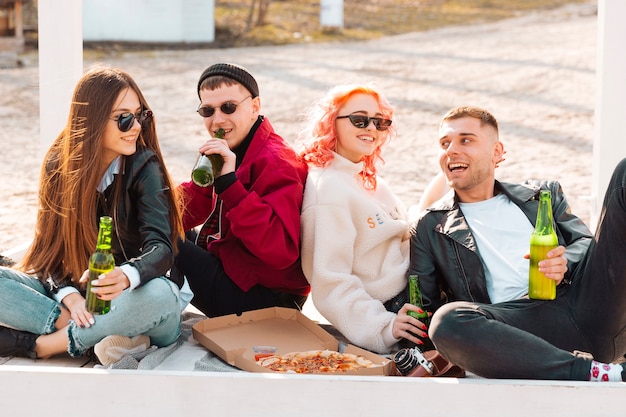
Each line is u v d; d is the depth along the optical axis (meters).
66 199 3.08
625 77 4.11
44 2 4.29
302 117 10.02
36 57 13.52
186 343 3.37
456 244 3.21
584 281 2.97
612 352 3.00
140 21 15.36
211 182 3.26
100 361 3.02
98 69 3.15
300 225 3.43
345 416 2.65
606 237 2.88
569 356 2.73
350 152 3.53
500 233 3.22
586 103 10.76
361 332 3.29
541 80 12.05
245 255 3.51
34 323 3.09
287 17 17.80
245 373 2.69
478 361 2.76
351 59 13.88
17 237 5.96
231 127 3.50
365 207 3.42
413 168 8.17
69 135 3.08
